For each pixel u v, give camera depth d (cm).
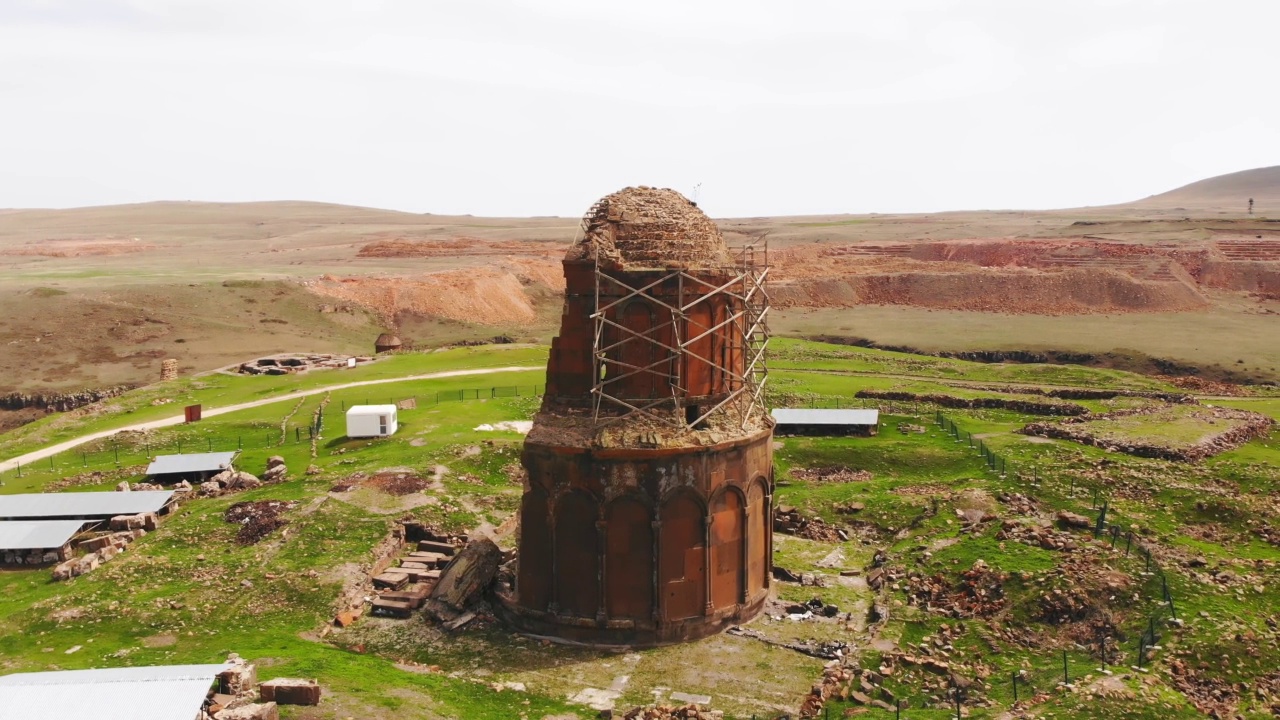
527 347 9219
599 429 3139
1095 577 3102
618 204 3297
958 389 6825
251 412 6531
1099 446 4791
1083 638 2919
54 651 3053
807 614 3297
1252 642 2719
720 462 3183
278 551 3800
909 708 2647
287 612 3344
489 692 2770
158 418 6562
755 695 2769
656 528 3105
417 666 2973
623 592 3145
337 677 2714
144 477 5122
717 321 3281
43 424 6669
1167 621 2841
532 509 3253
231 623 3256
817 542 4012
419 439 5419
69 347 9675
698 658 3012
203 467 5097
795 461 4972
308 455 5416
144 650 3030
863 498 4297
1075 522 3659
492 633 3234
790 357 8644
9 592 3659
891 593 3375
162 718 2128
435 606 3384
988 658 2903
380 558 3778
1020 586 3180
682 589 3155
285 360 8600
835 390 6806
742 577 3272
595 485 3117
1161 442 4684
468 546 3641
